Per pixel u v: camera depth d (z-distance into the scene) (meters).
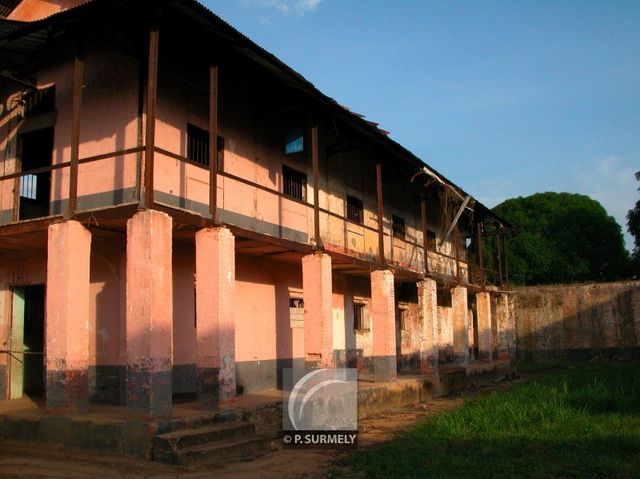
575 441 9.80
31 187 13.65
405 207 23.20
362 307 19.73
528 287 30.81
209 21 9.94
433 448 9.49
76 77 10.25
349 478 7.95
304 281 13.74
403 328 22.36
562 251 38.66
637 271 38.50
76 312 9.77
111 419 9.16
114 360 11.45
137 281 9.19
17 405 11.75
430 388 17.98
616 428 10.70
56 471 8.19
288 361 15.42
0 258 13.17
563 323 30.00
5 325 12.96
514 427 11.20
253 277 14.52
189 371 12.41
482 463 8.42
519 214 40.38
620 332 28.91
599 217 39.44
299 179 16.47
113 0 9.37
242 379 13.77
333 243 17.70
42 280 12.66
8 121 13.29
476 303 27.02
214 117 10.86
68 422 9.32
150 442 8.70
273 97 14.64
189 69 12.71
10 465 8.52
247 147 14.30
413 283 22.39
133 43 11.57
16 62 12.52
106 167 11.70
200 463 8.66
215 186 10.76
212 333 10.29
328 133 17.75
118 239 11.61
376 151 16.98
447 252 26.64
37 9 13.95
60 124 12.44
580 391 14.68
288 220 15.59
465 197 22.69
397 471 8.05
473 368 21.72
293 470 8.57
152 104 9.55
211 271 10.42
